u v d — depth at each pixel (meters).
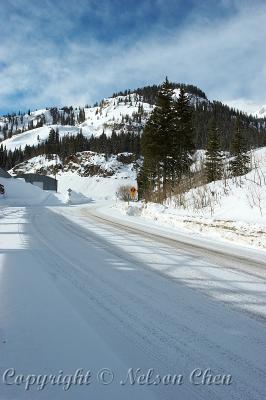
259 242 10.83
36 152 153.38
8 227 13.81
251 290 5.84
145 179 44.62
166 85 35.38
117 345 3.71
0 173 56.16
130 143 136.25
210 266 7.61
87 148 144.88
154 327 4.24
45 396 2.80
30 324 4.14
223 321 4.50
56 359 3.34
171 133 35.41
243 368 3.37
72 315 4.47
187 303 5.14
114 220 18.88
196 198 20.28
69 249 9.17
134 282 6.17
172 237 12.35
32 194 49.66
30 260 7.69
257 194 15.78
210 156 37.47
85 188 104.44
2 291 5.37
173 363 3.41
